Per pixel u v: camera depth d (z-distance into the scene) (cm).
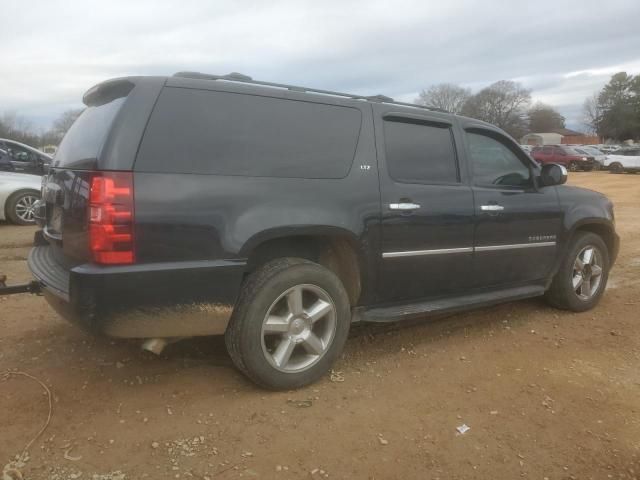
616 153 3672
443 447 294
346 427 310
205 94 324
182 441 291
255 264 357
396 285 399
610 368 402
